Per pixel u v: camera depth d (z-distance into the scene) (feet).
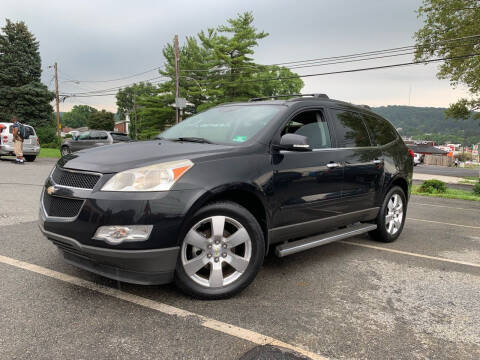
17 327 7.72
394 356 7.27
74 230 8.53
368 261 13.42
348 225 14.62
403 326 8.54
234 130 11.55
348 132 13.78
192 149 10.00
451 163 166.09
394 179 15.56
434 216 24.93
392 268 12.74
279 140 10.98
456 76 71.20
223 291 9.45
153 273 8.61
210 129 12.23
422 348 7.62
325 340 7.76
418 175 88.02
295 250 11.12
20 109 127.13
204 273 9.96
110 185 8.46
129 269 8.50
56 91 138.82
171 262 8.67
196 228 9.14
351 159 13.24
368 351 7.41
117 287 9.95
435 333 8.27
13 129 46.75
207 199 8.99
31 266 11.23
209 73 140.67
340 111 13.94
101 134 60.08
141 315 8.45
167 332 7.77
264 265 12.57
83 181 8.85
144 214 8.27
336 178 12.50
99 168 8.81
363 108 15.72
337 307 9.40
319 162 11.93
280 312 8.96
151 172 8.58
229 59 133.39
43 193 9.98
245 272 9.75
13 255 12.19
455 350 7.60
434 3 70.54
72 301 9.01
